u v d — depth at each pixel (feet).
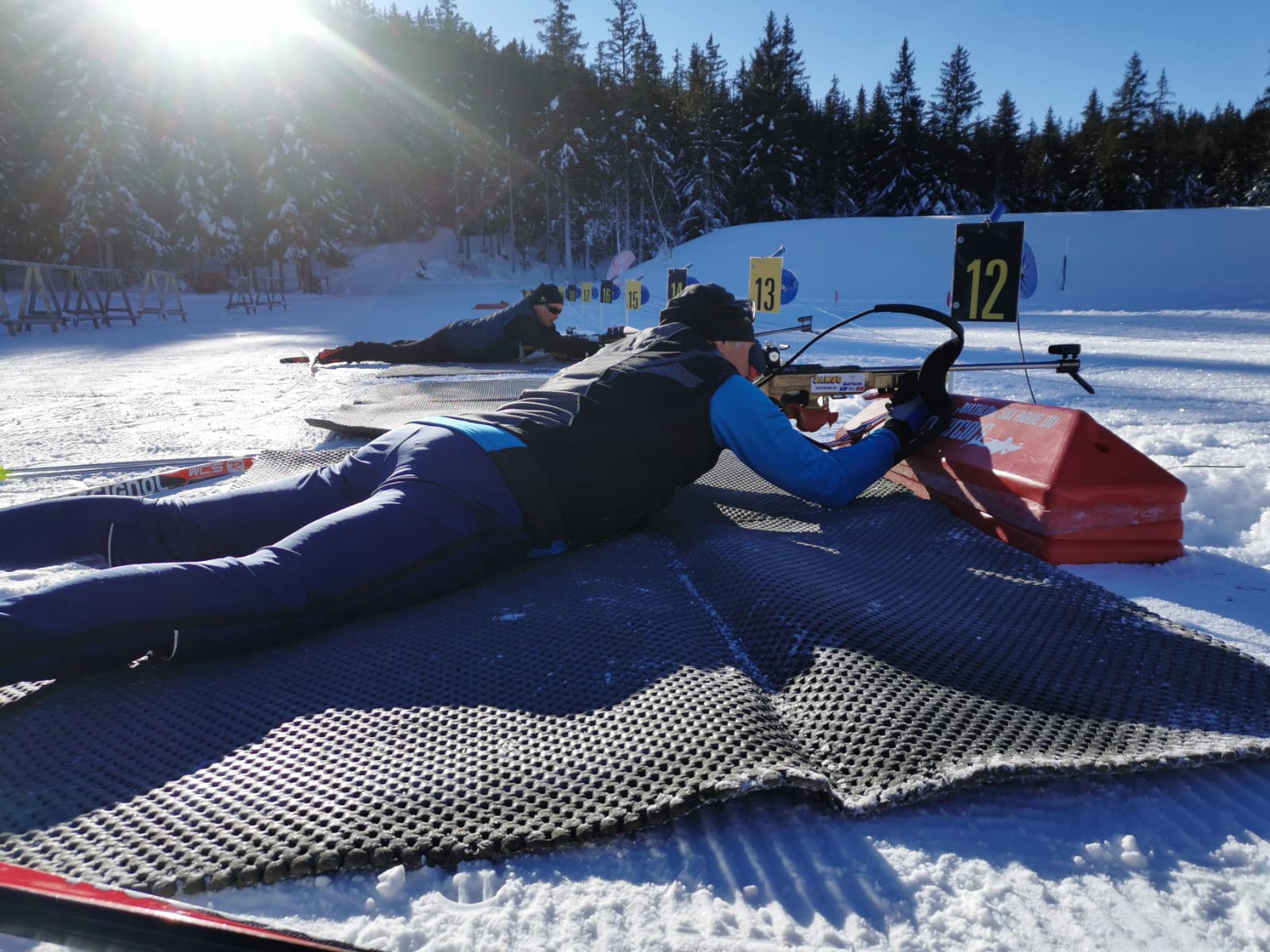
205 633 5.66
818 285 117.39
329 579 6.05
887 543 7.80
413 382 21.40
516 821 3.87
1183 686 4.97
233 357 37.81
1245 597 6.98
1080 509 7.66
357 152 182.91
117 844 3.76
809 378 11.01
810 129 214.28
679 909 3.50
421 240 193.47
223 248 136.87
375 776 4.27
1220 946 3.26
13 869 3.10
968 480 8.88
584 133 184.75
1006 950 3.27
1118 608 6.18
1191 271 104.83
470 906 3.50
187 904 3.12
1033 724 4.54
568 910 3.48
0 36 122.21
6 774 4.42
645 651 5.58
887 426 8.80
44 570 8.52
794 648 5.46
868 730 4.51
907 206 212.23
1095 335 45.47
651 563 7.54
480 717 4.83
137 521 6.49
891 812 4.10
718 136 190.49
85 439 16.14
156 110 132.57
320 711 5.01
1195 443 12.94
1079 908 3.48
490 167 188.24
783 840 3.92
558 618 6.22
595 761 4.30
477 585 7.08
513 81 197.47
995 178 220.84
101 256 126.11
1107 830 3.97
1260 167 211.82
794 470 7.77
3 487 11.94
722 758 4.20
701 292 8.10
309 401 21.15
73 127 122.42
